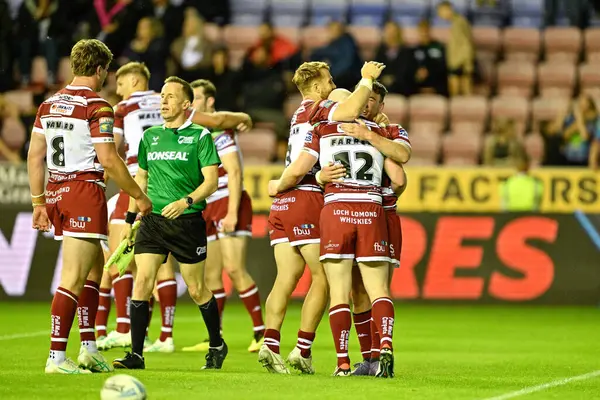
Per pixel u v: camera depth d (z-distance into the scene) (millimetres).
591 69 66375
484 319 43688
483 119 61906
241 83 59375
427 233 51031
